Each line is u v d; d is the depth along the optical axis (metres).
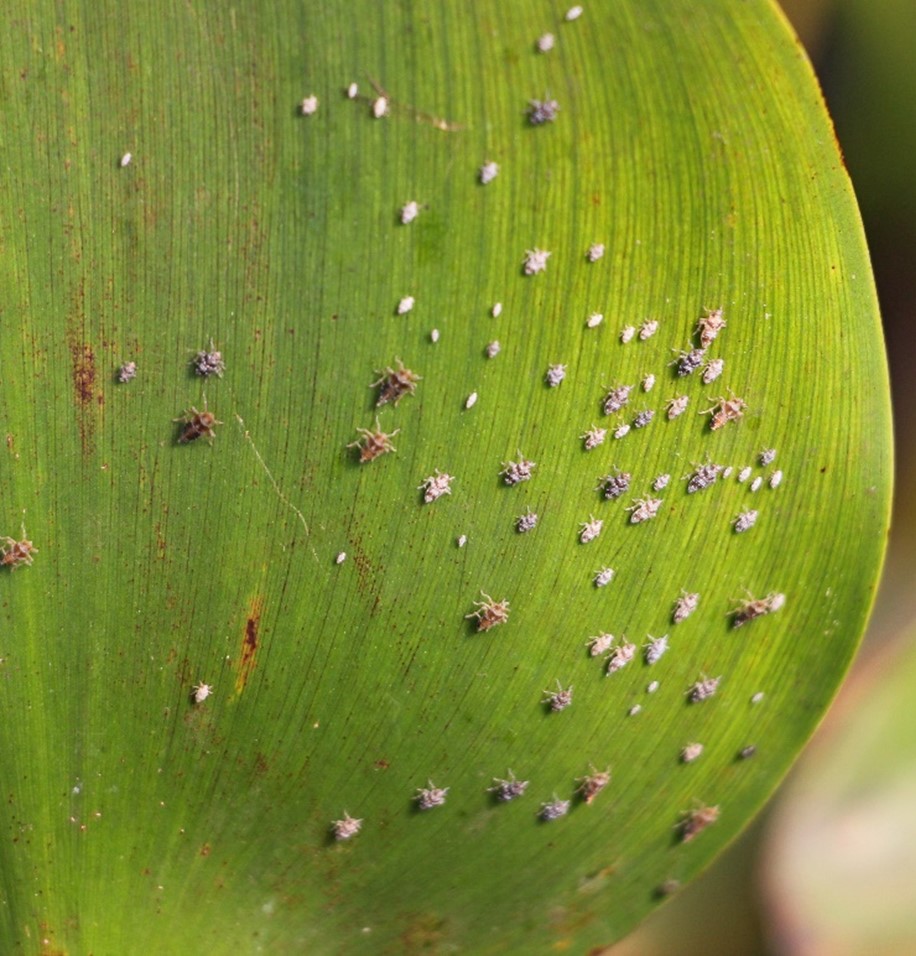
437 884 0.22
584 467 0.22
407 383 0.21
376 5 0.21
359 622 0.22
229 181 0.21
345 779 0.22
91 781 0.21
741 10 0.21
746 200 0.21
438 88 0.21
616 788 0.22
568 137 0.21
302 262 0.21
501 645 0.22
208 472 0.21
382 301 0.21
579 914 0.23
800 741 0.23
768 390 0.22
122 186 0.21
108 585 0.21
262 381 0.21
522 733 0.22
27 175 0.21
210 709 0.21
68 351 0.21
